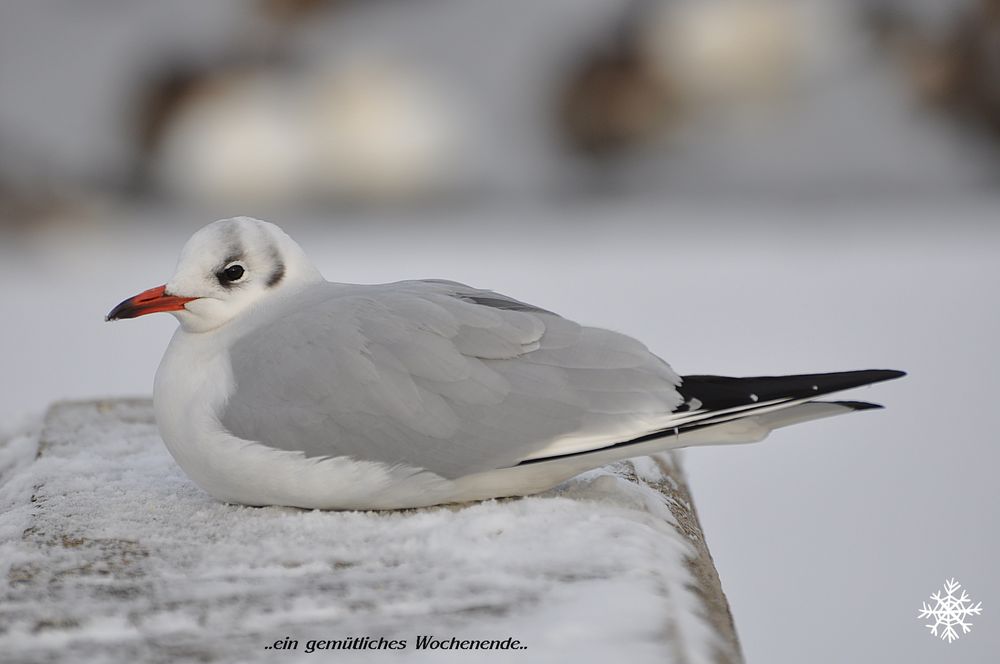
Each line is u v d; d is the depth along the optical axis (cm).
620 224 2064
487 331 670
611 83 2362
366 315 679
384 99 2284
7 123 2266
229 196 2198
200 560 623
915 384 1260
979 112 2319
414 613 561
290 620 560
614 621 546
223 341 712
